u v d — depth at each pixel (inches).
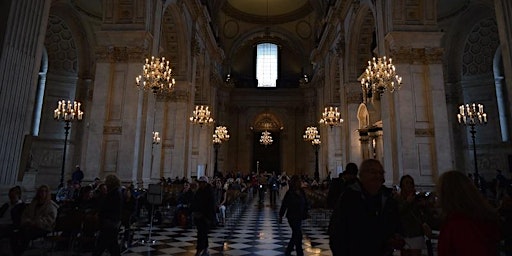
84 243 243.1
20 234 210.1
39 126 721.0
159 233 357.1
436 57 444.1
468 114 552.1
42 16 257.0
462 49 757.3
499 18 249.0
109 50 469.1
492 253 72.4
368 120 637.9
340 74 760.3
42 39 256.5
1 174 218.8
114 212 197.8
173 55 720.3
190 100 738.8
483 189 554.3
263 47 1471.5
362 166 106.5
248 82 1443.2
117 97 461.4
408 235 152.1
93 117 453.4
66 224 233.8
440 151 419.2
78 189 399.2
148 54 489.1
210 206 250.1
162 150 690.8
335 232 100.9
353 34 694.5
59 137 745.6
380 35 491.2
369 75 446.9
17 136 231.5
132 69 466.6
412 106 435.5
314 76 1189.7
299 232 233.1
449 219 78.6
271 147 1425.9
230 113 1411.2
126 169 440.5
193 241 313.7
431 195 290.5
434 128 426.3
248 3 1305.4
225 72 1343.5
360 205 98.7
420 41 447.8
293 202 236.4
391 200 107.0
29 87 242.8
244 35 1347.2
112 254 196.5
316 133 1032.2
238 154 1385.3
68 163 745.6
